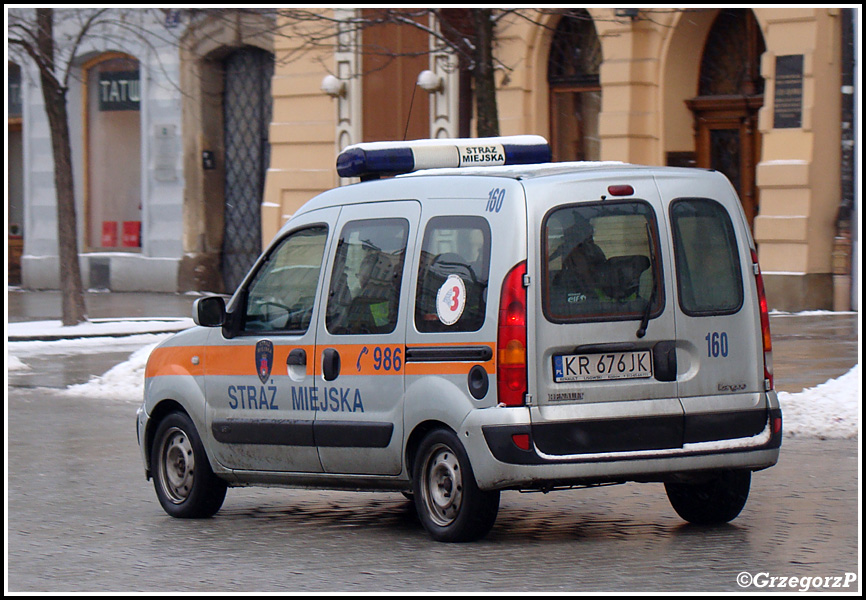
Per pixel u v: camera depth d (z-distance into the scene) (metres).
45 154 52.66
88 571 11.24
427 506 11.95
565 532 12.38
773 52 32.06
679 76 34.53
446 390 11.59
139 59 48.75
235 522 13.62
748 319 11.99
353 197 12.88
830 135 31.80
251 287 13.59
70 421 21.89
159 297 46.84
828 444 17.36
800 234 31.59
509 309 11.23
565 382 11.29
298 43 41.78
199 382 13.81
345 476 12.62
